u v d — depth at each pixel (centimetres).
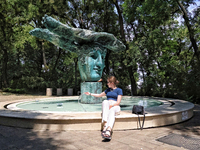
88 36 734
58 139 363
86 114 469
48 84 2436
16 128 448
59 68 3656
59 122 429
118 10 2088
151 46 1853
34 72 3067
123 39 1980
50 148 313
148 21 1905
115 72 2536
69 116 444
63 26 672
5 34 2439
